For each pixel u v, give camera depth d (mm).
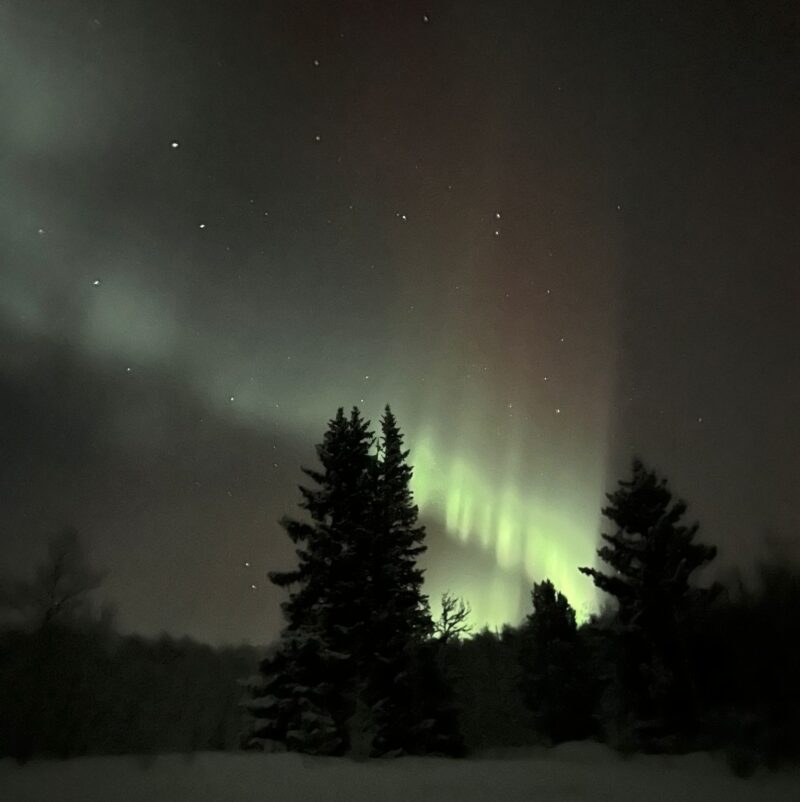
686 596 21906
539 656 30438
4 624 15203
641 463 24594
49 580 16047
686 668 20016
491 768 13266
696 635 20078
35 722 12562
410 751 20781
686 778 10781
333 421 24875
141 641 18906
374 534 23922
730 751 12289
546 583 31703
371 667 22094
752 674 14586
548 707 28297
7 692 12961
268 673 21062
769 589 15141
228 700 21797
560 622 30734
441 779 11125
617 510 24109
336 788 9852
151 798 8227
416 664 22797
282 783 10156
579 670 28516
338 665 20562
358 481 24141
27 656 14023
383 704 21250
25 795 8180
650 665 21375
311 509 23797
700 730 17719
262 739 18906
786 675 13797
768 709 13602
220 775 10859
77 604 16188
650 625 22047
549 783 10477
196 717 18703
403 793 9406
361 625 22266
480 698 30703
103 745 13570
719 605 19578
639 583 22672
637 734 19781
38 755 12352
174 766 11641
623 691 22266
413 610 24297
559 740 27328
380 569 23641
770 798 8492
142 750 13672
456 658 31094
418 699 22125
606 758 15930
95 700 14438
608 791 9422
